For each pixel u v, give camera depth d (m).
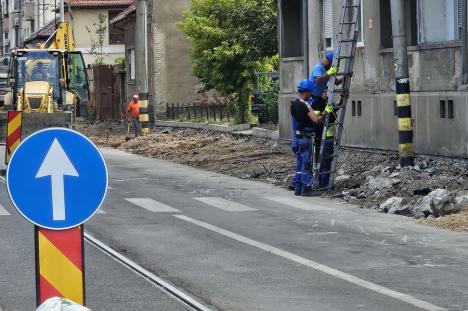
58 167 8.87
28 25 113.00
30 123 35.19
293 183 24.02
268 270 13.40
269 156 33.00
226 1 47.00
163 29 58.97
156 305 11.30
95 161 8.95
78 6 82.56
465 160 23.86
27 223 18.20
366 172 24.98
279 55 37.12
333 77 23.59
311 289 12.06
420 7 26.12
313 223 18.28
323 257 14.45
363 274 13.03
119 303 11.40
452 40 24.95
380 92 28.31
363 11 29.33
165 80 59.03
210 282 12.58
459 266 13.61
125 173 29.91
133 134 53.94
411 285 12.24
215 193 23.94
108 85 73.12
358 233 16.94
